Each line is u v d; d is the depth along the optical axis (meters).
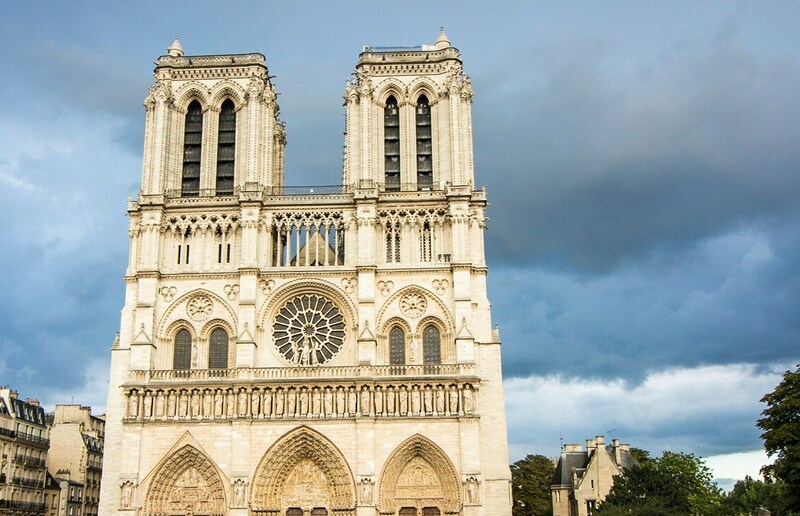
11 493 126.19
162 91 120.81
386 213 116.19
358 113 121.12
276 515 104.44
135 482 103.88
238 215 116.19
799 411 78.25
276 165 132.25
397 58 123.00
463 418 104.88
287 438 105.31
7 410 128.75
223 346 112.44
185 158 121.88
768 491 137.00
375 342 109.19
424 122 122.94
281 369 108.25
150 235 114.62
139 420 105.88
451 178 117.06
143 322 110.62
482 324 111.50
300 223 116.56
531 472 167.25
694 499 130.50
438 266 112.81
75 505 146.62
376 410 105.88
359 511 102.06
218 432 105.94
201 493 105.25
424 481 105.31
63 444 150.50
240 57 123.12
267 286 113.31
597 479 131.25
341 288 113.00
